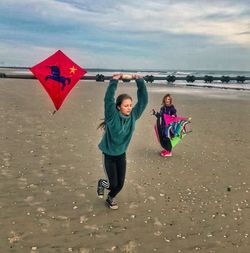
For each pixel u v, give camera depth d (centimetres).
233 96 1719
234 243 316
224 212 377
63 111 983
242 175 496
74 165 511
